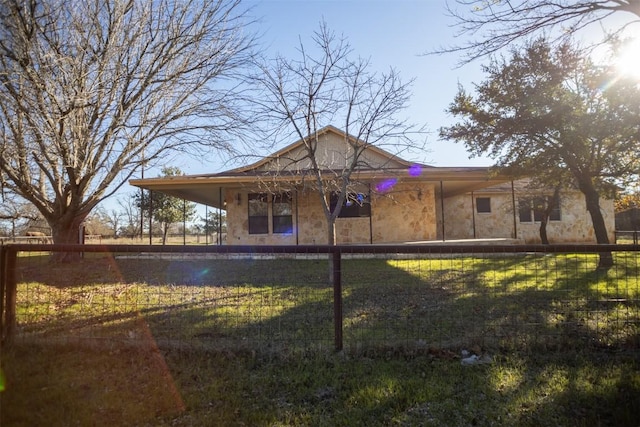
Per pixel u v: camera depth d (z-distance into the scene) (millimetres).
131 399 3205
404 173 13875
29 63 8742
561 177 11695
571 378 3516
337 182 10852
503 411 2982
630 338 4285
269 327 5000
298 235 15781
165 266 11148
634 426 2805
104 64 9445
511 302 6223
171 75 10867
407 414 2969
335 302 4195
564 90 10508
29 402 3131
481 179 14758
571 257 12016
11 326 4352
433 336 4586
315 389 3381
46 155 9742
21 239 19734
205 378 3582
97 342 4250
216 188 15711
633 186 11641
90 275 9648
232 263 11727
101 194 12148
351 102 15062
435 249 4188
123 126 10375
